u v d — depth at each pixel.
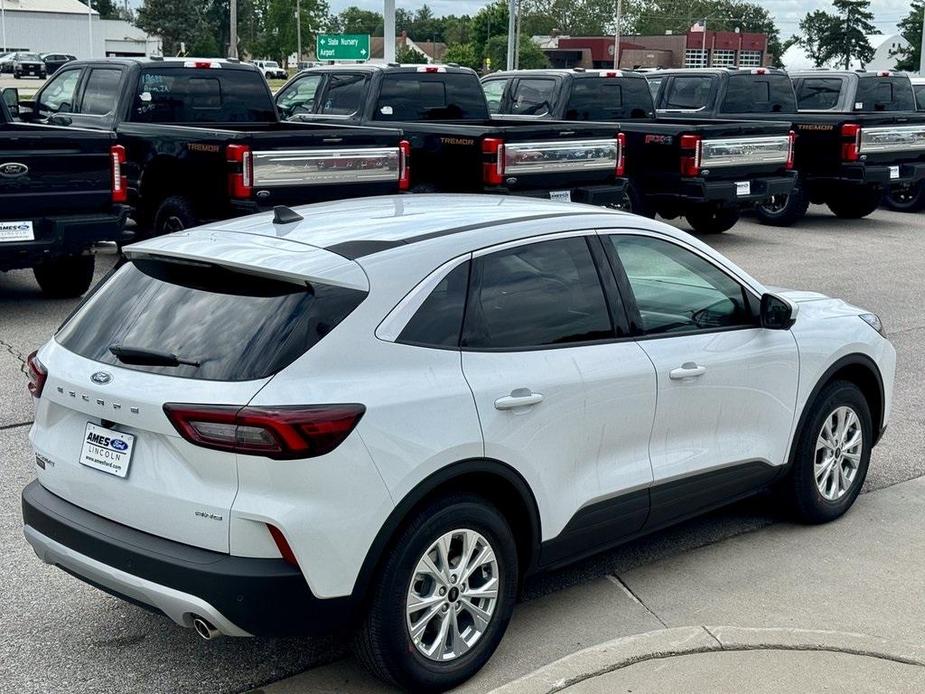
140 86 11.98
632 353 4.58
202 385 3.63
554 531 4.33
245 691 4.05
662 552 5.33
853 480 5.79
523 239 4.36
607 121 16.08
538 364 4.22
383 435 3.69
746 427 5.15
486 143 12.32
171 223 11.13
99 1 128.75
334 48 50.44
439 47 129.50
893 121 17.28
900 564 5.21
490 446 3.99
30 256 9.59
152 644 4.38
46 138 9.45
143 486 3.73
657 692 3.90
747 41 111.00
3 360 8.49
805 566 5.17
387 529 3.72
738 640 4.25
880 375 5.85
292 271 3.79
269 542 3.57
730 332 5.07
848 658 4.18
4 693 4.00
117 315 4.05
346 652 4.35
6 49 84.25
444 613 3.96
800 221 18.70
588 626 4.55
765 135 15.19
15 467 6.27
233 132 10.23
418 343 3.92
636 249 4.78
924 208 20.20
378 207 4.79
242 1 112.56
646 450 4.70
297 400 3.58
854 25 127.69
